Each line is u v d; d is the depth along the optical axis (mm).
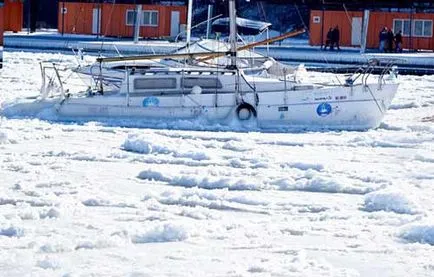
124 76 36094
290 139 31328
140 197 20562
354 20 83188
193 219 18156
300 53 72000
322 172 24141
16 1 97188
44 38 85312
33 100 36906
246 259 14820
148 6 87562
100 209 19000
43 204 19266
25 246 15422
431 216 18359
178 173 23422
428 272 14141
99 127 33562
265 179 22734
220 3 70938
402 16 82000
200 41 41781
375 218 18484
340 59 70062
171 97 35562
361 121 35594
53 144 29016
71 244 15516
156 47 54562
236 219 18297
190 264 14414
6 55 68062
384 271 14195
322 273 13852
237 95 35406
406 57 67062
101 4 88500
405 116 39062
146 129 33656
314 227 17422
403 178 23391
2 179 22250
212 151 27938
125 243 15867
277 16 101562
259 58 40156
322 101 35406
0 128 32188
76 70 39312
